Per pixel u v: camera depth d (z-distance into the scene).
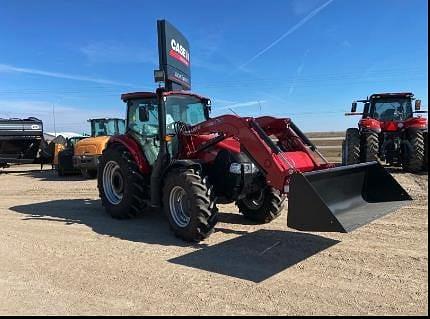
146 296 4.12
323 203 4.43
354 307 3.78
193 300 4.01
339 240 5.68
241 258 5.13
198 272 4.71
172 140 6.64
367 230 6.07
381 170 5.86
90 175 14.16
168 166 6.06
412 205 7.54
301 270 4.68
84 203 9.11
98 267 4.94
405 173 11.88
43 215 7.88
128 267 4.91
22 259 5.29
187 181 5.74
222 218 7.12
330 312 3.70
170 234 6.29
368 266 4.72
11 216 7.87
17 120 17.50
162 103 6.59
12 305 4.00
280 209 6.68
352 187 5.71
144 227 6.75
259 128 5.53
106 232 6.49
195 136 6.46
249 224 6.70
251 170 6.07
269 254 5.24
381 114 13.61
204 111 7.54
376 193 5.89
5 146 17.83
